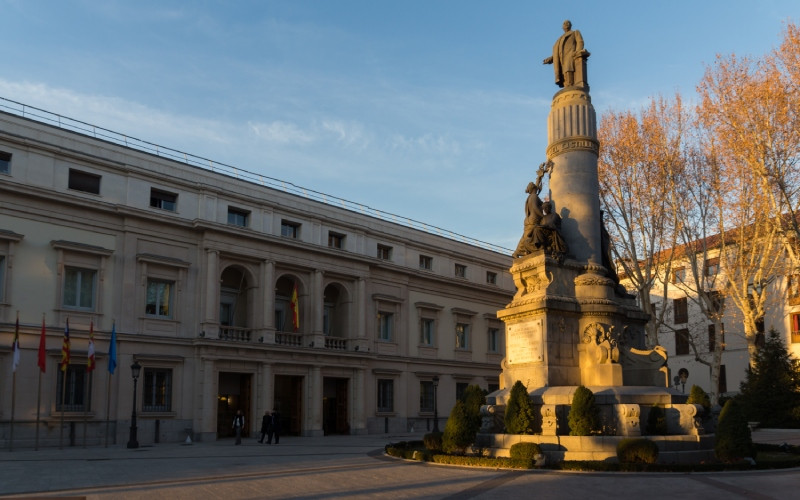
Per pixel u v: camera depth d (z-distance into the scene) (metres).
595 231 24.55
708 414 22.41
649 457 18.48
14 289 36.91
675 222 41.75
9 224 37.16
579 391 20.19
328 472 19.31
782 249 42.50
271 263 47.03
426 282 59.84
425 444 24.03
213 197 45.25
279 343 47.12
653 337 41.84
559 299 22.69
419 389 57.75
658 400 21.11
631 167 42.16
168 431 41.41
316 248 49.41
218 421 46.25
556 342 22.47
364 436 48.03
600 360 22.23
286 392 51.88
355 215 54.28
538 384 22.16
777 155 36.00
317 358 48.78
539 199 24.52
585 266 23.91
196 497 14.89
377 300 54.84
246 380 46.25
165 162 43.91
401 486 16.05
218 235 44.56
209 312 43.50
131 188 41.97
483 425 22.14
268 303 46.47
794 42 35.44
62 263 38.75
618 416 20.25
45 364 36.66
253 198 47.03
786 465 19.31
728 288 46.66
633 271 46.56
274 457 26.25
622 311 23.45
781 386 43.28
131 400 40.09
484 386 63.66
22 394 36.34
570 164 24.97
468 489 15.33
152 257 41.88
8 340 36.25
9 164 37.59
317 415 48.22
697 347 65.25
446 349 60.66
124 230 41.38
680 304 68.06
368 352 52.16
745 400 44.69
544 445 19.94
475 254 65.25
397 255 57.34
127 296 40.94
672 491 14.95
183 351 42.81
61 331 38.09
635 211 42.50
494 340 66.19
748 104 36.47
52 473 20.59
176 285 43.19
